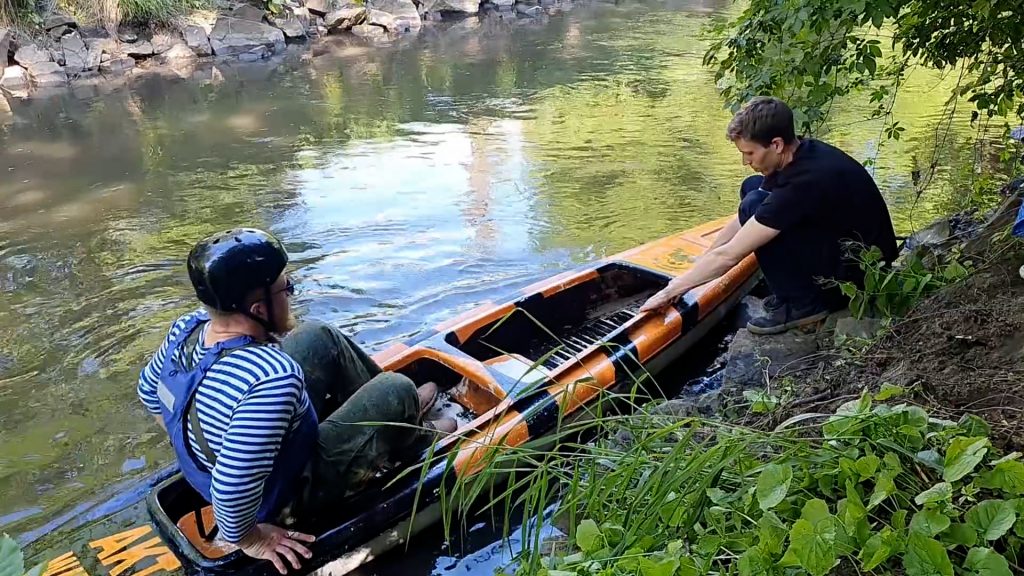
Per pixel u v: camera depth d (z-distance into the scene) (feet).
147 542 8.52
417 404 8.93
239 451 6.76
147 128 28.07
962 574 5.17
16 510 10.61
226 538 7.36
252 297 6.93
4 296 16.66
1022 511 5.22
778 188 10.94
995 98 13.57
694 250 14.67
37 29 34.81
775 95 12.62
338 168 24.02
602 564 6.21
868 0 10.45
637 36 43.01
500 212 20.44
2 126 28.17
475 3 49.11
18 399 13.28
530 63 37.40
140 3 36.96
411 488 9.07
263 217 20.43
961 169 21.06
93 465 11.62
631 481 7.37
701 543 6.10
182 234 19.58
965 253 11.59
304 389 7.59
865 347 9.75
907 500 5.84
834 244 11.06
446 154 25.12
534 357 12.87
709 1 53.52
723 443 6.54
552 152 25.00
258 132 27.63
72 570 8.29
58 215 20.72
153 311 16.11
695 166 23.45
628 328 12.13
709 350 13.16
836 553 5.40
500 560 9.19
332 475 8.30
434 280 17.03
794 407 8.82
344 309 15.88
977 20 12.41
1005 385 7.58
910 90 28.91
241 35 39.27
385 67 37.11
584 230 19.29
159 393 7.37
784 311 11.73
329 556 8.45
